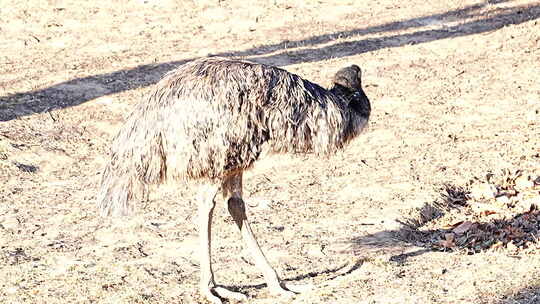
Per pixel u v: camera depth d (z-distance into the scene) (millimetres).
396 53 24234
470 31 25859
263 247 13078
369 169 16859
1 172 17109
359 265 11961
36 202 15664
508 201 14977
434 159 17188
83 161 18000
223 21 27047
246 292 11211
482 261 11500
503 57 23562
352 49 24594
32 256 13102
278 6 28312
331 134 10367
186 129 9805
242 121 9891
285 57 24000
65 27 26547
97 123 19984
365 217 14398
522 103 20203
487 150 17484
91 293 11484
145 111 10117
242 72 10070
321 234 13648
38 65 23625
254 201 15414
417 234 13930
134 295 11273
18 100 21156
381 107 20484
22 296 11469
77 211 15133
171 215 14820
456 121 19391
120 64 23641
